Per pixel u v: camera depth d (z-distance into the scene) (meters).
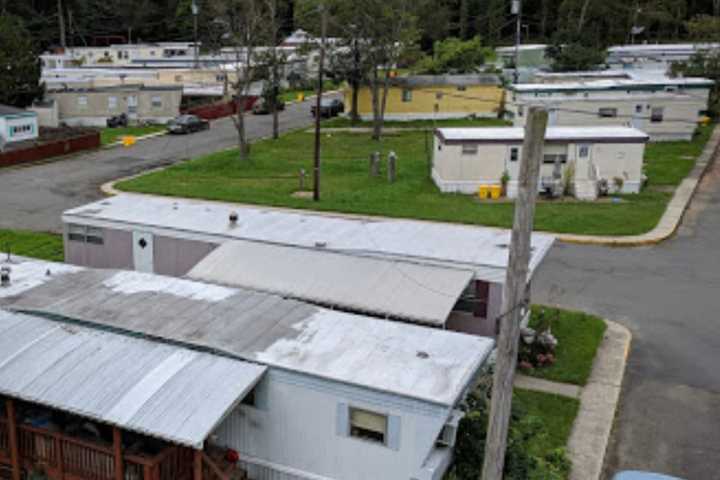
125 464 9.86
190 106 52.28
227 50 61.25
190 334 10.66
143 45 70.88
